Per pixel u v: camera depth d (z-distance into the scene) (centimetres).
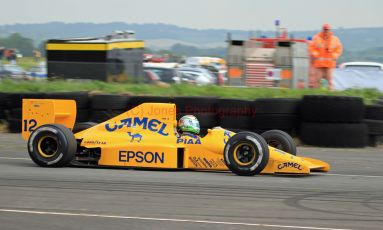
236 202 1393
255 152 1695
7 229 1161
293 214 1285
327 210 1325
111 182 1619
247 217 1259
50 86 3378
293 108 2562
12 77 3797
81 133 1931
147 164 1805
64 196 1445
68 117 1992
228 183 1616
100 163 1845
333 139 2497
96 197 1437
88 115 2767
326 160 2173
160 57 7138
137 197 1437
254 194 1480
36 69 4434
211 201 1400
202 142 1786
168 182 1625
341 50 3734
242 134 1717
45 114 1942
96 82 3478
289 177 1745
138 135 1848
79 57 4066
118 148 1834
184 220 1230
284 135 1877
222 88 3272
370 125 2539
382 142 2584
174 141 1809
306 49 3847
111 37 4222
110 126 1892
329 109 2495
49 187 1548
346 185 1634
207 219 1239
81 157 1906
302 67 3816
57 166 1864
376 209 1345
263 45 3881
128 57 4138
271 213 1292
